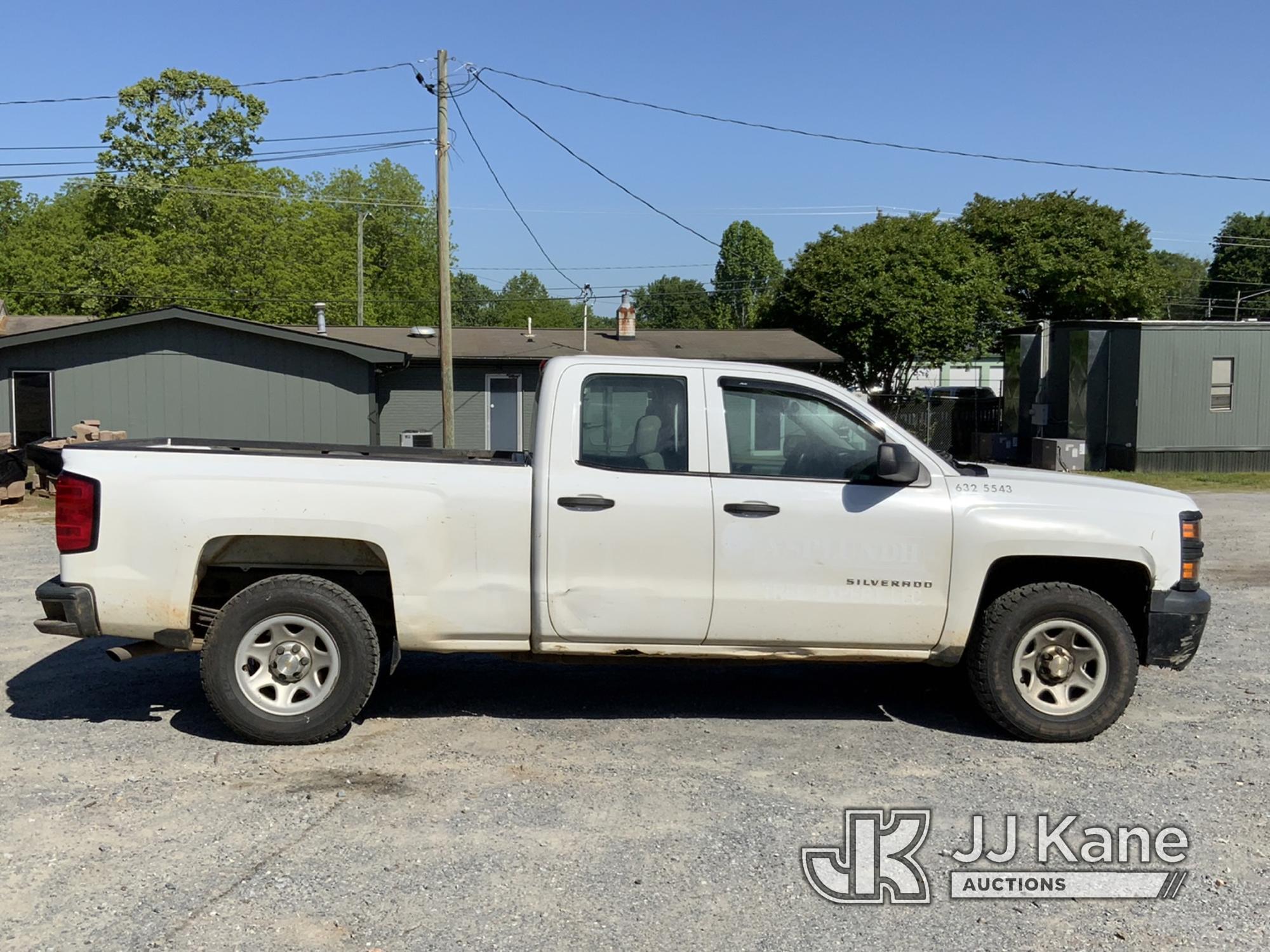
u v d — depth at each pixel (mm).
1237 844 4180
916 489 5379
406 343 25703
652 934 3432
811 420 5422
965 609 5355
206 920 3486
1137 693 6352
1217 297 70000
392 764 4996
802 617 5320
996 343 36406
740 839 4184
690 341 28047
